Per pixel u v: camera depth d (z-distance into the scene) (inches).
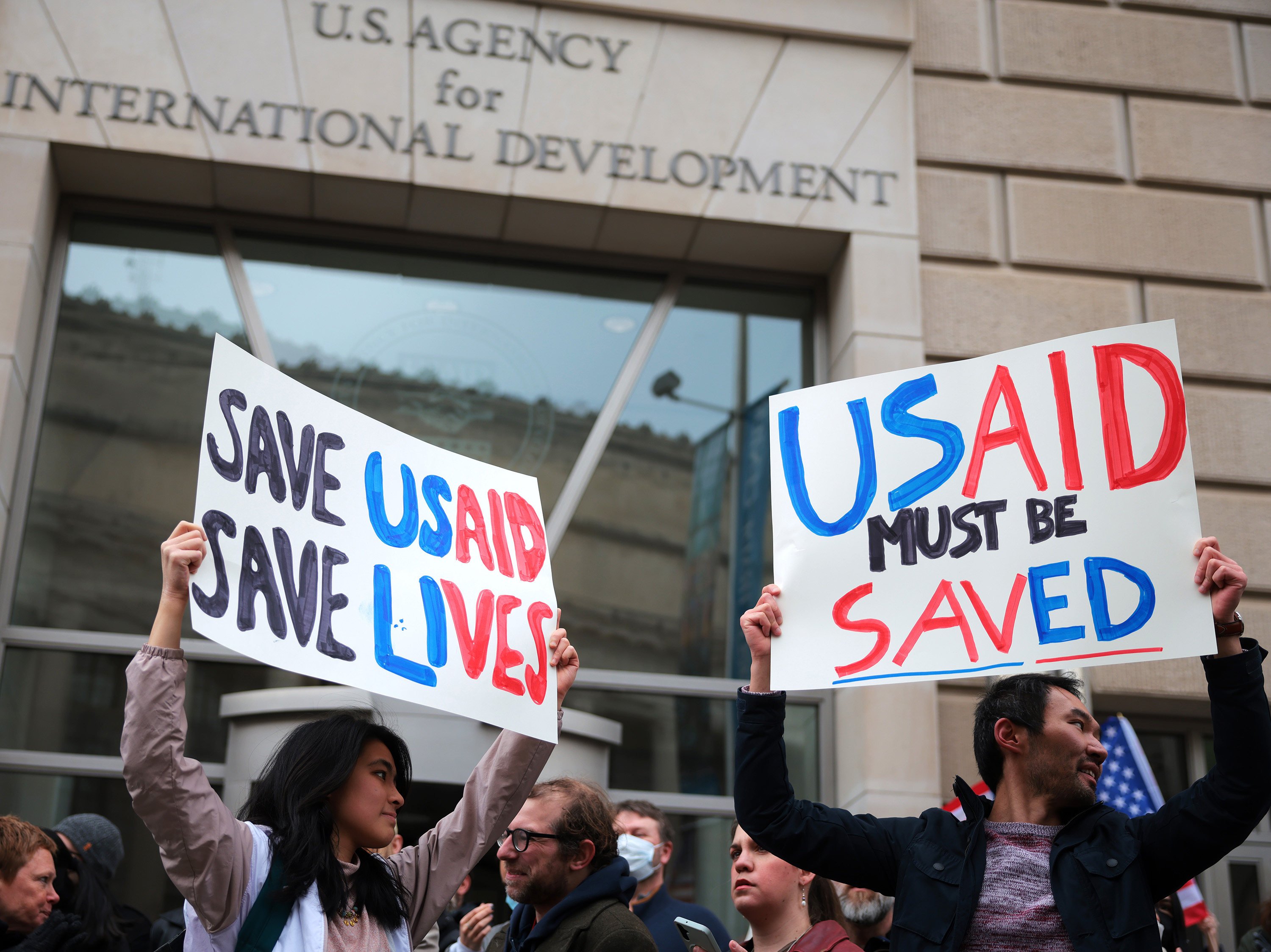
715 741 271.1
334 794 104.2
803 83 298.4
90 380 275.1
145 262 285.4
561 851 130.6
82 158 271.7
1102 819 102.5
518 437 288.0
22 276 258.7
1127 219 303.7
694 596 282.7
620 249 298.8
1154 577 110.7
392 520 120.0
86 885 156.5
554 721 119.4
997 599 116.6
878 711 258.7
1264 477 287.7
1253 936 213.8
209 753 252.5
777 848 110.1
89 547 264.8
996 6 314.5
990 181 302.5
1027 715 106.0
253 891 97.0
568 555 280.2
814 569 123.8
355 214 288.2
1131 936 94.2
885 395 128.6
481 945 174.2
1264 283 304.3
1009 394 123.3
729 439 295.9
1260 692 100.1
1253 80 318.7
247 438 111.0
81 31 273.7
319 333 287.7
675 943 166.9
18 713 250.4
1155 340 118.6
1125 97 313.3
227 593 104.0
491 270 300.5
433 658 116.0
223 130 273.3
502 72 288.0
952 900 99.5
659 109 291.7
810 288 308.2
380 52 284.2
